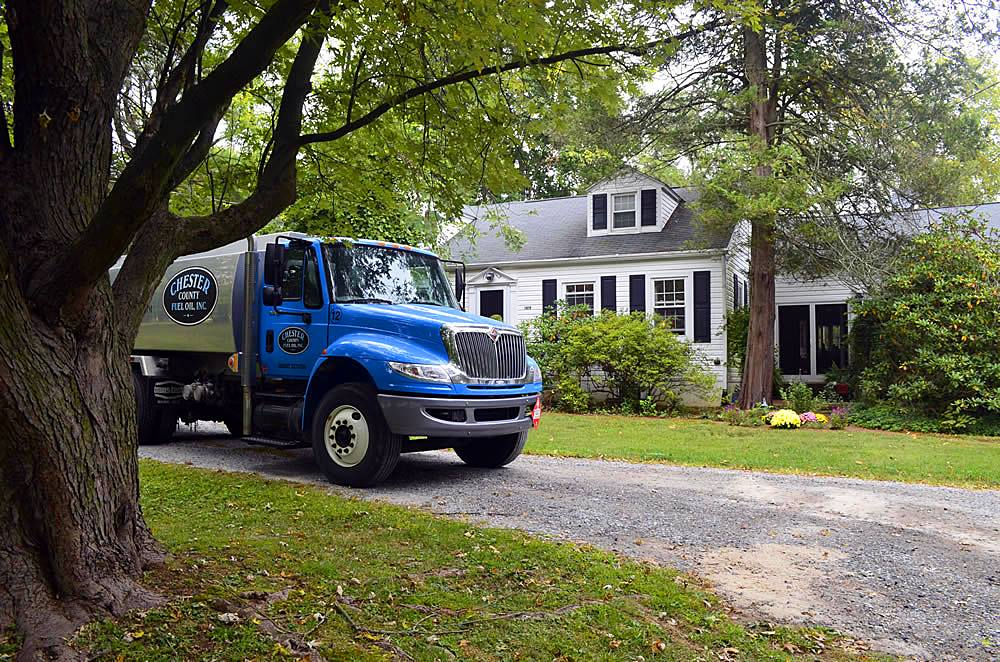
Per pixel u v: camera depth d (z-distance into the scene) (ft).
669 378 56.44
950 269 48.93
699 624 12.95
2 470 11.14
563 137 54.54
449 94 18.51
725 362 61.62
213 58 20.51
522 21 14.51
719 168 50.34
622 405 57.16
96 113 12.05
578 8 16.10
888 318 49.83
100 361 12.19
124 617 11.30
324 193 22.57
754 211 47.62
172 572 13.28
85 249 10.71
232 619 11.44
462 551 16.14
